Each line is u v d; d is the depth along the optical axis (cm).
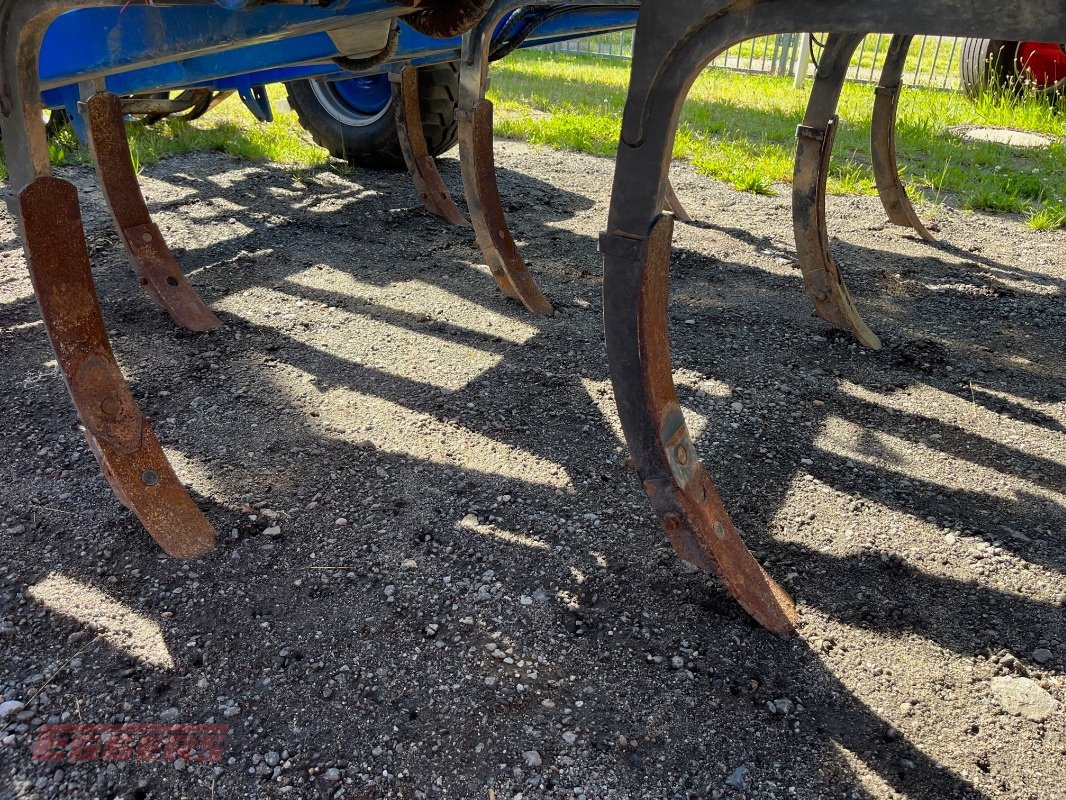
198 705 166
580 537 217
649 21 144
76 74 236
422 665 177
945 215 497
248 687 171
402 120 444
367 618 189
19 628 183
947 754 160
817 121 307
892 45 400
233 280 371
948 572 209
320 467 242
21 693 168
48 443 249
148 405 271
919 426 275
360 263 396
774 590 195
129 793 149
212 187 503
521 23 321
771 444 262
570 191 531
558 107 772
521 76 980
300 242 420
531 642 184
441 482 238
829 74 297
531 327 336
